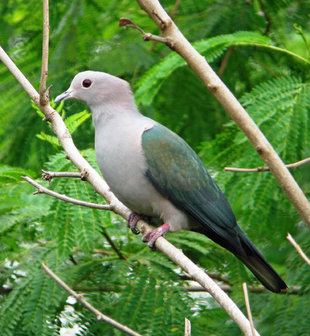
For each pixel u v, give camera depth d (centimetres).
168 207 924
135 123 919
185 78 1287
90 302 970
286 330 939
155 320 900
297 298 978
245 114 618
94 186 816
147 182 902
